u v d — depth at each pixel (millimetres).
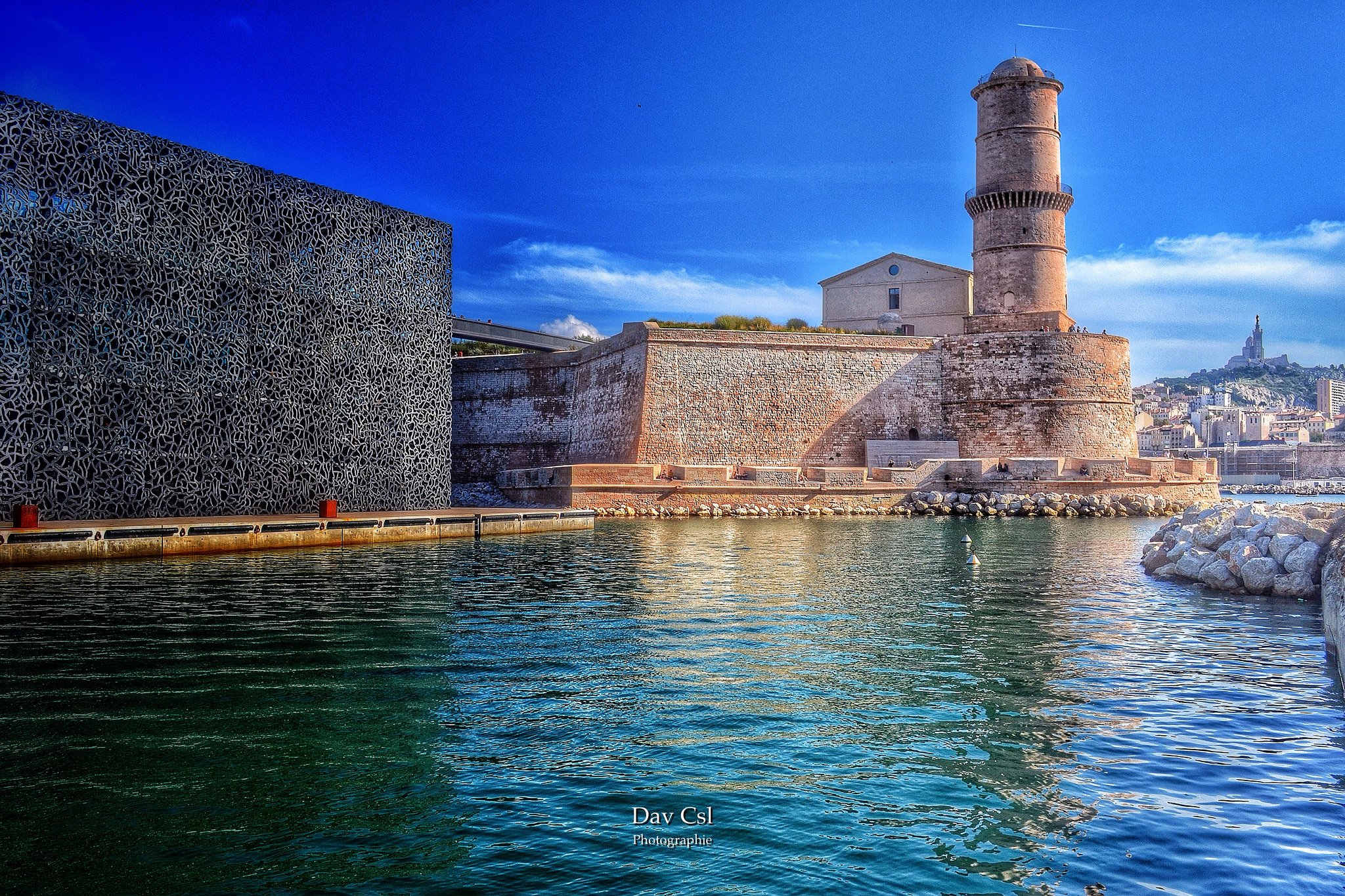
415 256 39094
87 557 23359
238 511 31797
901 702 10672
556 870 6566
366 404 36594
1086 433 53469
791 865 6641
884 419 53625
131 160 28781
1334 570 14102
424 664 12555
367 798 7816
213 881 6387
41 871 6508
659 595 18781
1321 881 6355
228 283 31594
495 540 31562
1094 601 18094
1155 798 7797
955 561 25312
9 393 25734
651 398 50469
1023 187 55812
